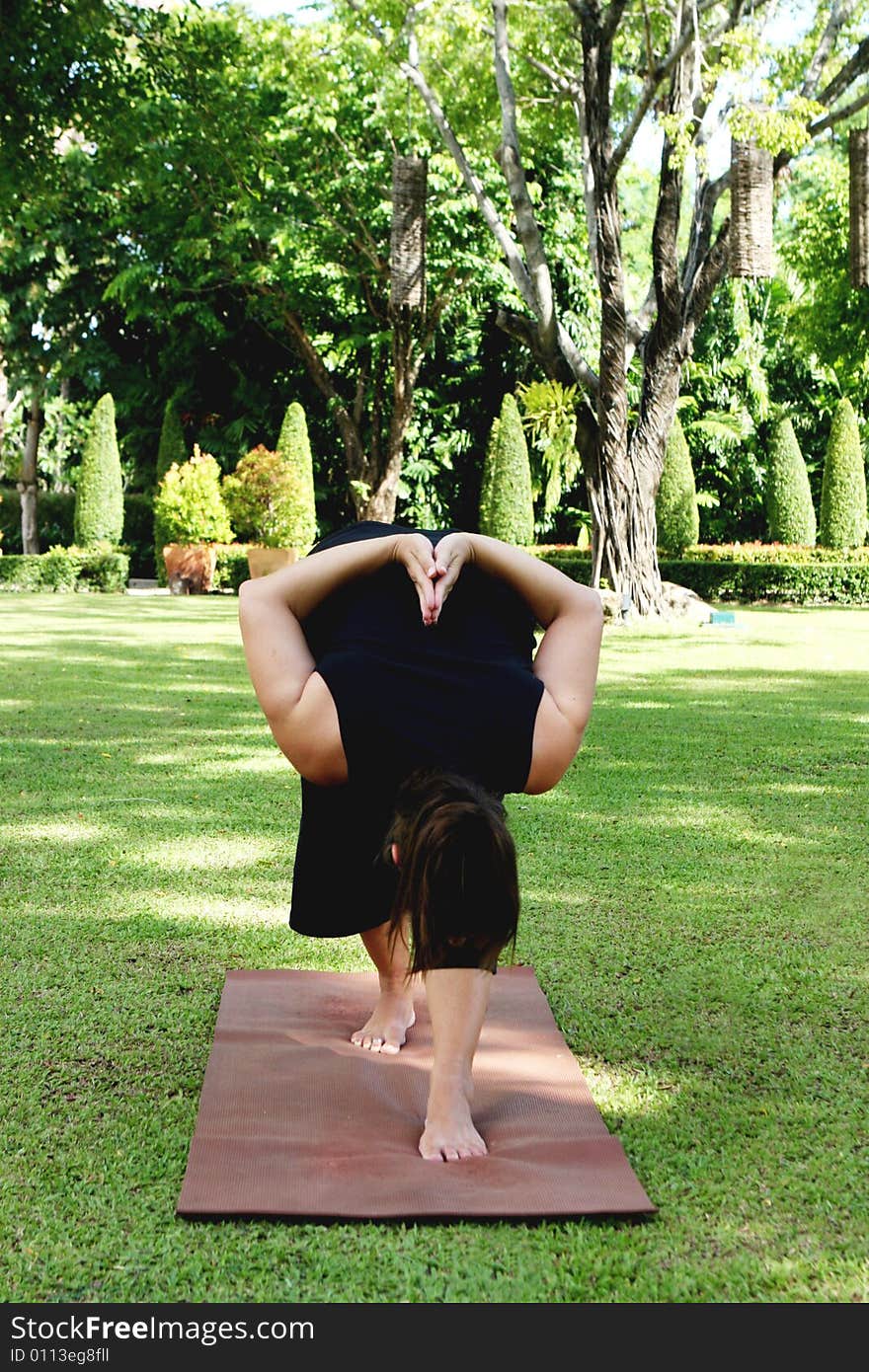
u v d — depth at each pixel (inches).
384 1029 102.4
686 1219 75.8
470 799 81.6
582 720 90.8
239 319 842.2
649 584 530.0
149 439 888.9
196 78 422.9
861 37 507.2
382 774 88.5
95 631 468.8
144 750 229.9
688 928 132.6
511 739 88.0
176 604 630.5
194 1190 77.3
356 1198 76.5
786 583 717.9
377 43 582.2
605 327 498.6
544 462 792.9
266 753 228.4
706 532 921.5
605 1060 99.5
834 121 494.9
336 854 95.3
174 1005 110.6
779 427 847.7
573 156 810.2
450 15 521.3
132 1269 70.0
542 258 517.3
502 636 94.2
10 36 344.5
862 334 707.4
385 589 94.9
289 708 88.0
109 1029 104.7
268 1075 95.2
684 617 541.6
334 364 840.3
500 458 805.2
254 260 768.9
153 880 148.6
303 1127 86.5
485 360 888.3
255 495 724.7
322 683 88.1
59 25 355.6
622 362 501.7
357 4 529.7
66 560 738.2
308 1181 78.8
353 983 116.8
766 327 919.7
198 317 783.7
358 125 734.5
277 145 712.4
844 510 793.6
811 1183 80.1
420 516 885.8
